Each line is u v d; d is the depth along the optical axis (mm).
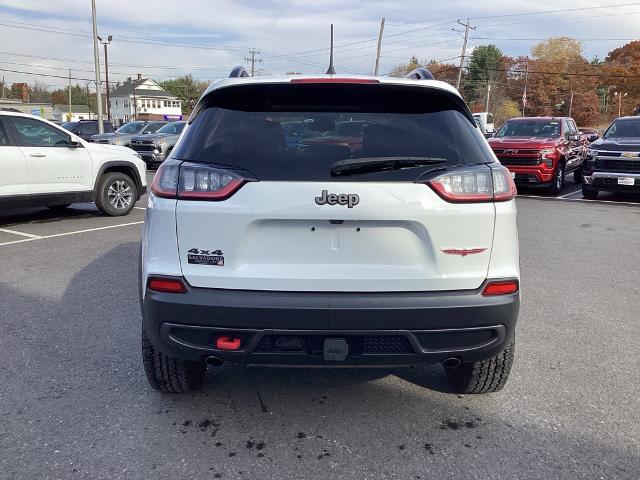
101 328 4566
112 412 3271
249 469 2756
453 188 2693
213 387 3592
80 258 6891
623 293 5738
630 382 3713
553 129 14875
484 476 2713
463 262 2730
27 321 4711
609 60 100750
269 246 2701
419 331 2688
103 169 9898
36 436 3010
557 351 4219
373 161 2648
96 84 31453
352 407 3359
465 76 102312
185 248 2713
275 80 2893
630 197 13906
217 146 2783
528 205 12375
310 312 2637
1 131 8578
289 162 2709
